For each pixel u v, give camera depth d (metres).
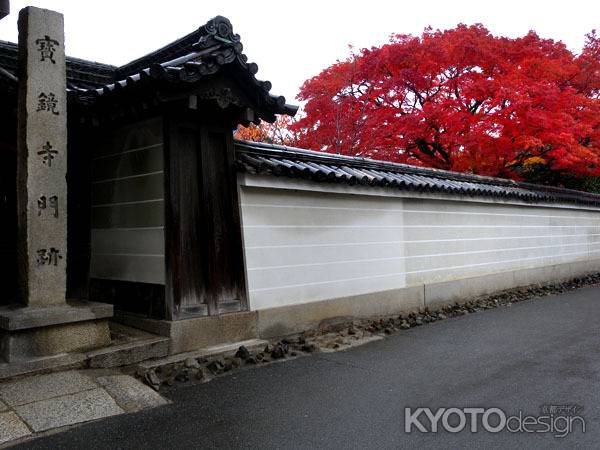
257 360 6.52
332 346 7.41
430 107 14.93
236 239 7.10
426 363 6.56
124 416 4.73
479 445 4.18
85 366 5.61
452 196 11.00
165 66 5.84
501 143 14.68
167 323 6.33
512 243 13.48
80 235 7.82
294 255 7.91
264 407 5.00
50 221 5.76
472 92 15.03
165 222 6.45
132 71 8.34
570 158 14.74
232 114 6.96
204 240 6.84
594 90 16.75
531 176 19.17
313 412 4.88
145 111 6.36
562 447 4.12
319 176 7.80
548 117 14.23
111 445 4.16
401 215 9.99
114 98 6.30
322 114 16.80
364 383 5.74
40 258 5.68
